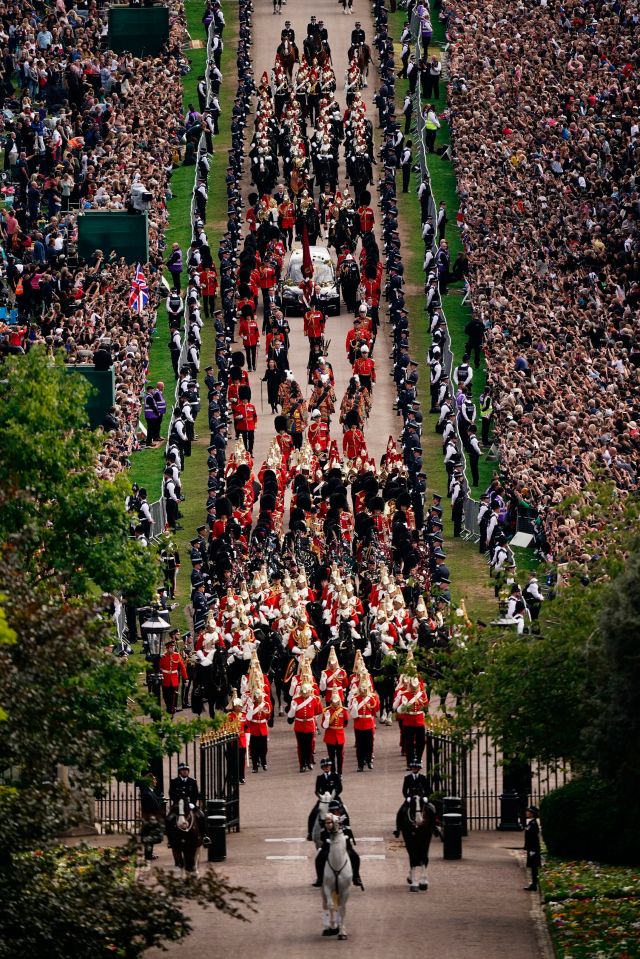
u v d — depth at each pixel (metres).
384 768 173.12
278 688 186.75
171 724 147.00
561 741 144.00
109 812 156.75
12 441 151.25
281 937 128.38
